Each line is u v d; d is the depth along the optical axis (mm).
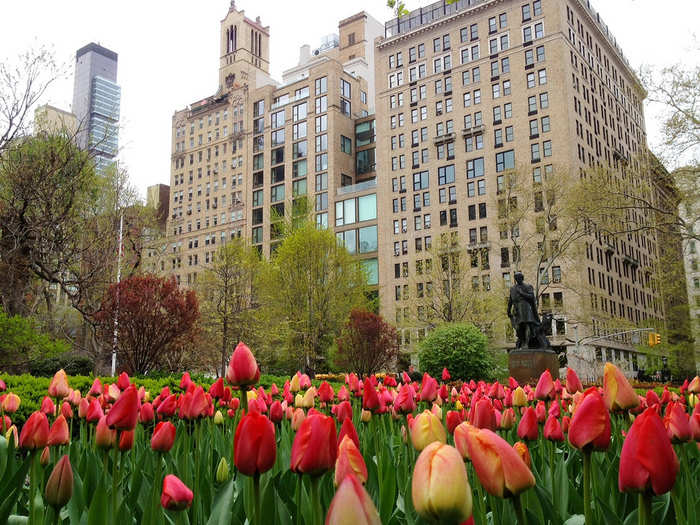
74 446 4160
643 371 54094
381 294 72688
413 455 3602
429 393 4254
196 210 98875
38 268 22000
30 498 2709
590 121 69062
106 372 24078
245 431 1974
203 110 101500
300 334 36875
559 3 66000
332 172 82750
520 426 3426
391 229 74250
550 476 3535
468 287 45156
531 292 19250
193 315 17359
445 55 74125
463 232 68000
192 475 3676
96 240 22625
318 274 38031
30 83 20359
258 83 102188
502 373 26766
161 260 33781
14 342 16625
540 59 66375
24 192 19531
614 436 4367
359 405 6180
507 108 67688
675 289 31281
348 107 88312
